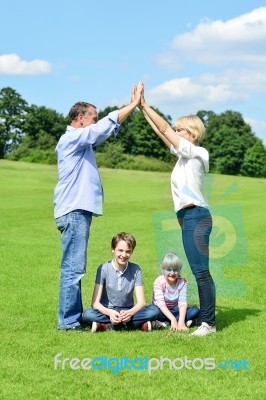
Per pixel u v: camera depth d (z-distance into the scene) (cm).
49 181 3984
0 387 466
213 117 11994
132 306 673
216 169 10694
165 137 649
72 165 649
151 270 1038
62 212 648
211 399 449
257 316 717
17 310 731
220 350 569
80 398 448
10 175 4266
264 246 1330
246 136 10906
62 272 648
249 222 1844
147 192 3331
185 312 662
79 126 660
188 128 657
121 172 5066
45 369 509
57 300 793
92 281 933
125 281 661
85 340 595
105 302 671
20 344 577
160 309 661
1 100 11231
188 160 639
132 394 456
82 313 657
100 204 658
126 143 9981
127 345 579
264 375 504
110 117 641
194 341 596
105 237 1478
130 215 2066
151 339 604
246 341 600
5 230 1599
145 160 7331
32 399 444
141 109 649
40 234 1527
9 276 961
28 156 7950
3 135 10944
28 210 2195
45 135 9881
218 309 757
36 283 909
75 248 645
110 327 645
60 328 640
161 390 466
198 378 493
